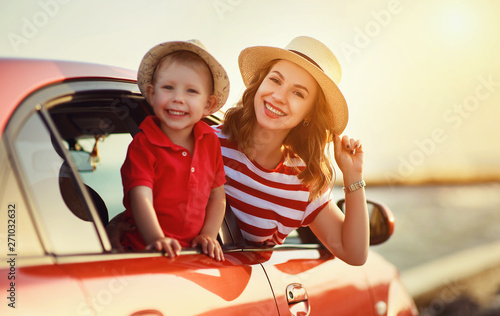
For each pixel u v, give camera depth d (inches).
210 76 67.7
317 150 86.6
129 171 62.2
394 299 94.0
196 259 59.0
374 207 100.0
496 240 514.9
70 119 61.6
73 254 45.0
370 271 92.4
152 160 62.4
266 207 82.5
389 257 421.4
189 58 65.2
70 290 41.8
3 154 41.6
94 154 69.9
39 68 52.0
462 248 469.1
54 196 45.7
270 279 67.2
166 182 63.7
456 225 617.0
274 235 85.4
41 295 39.6
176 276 52.7
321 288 76.3
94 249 47.5
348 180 86.5
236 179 82.4
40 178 45.1
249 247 72.5
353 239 84.1
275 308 64.3
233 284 59.8
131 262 50.2
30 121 46.2
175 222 64.2
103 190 71.0
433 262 400.2
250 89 86.2
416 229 582.2
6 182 41.3
